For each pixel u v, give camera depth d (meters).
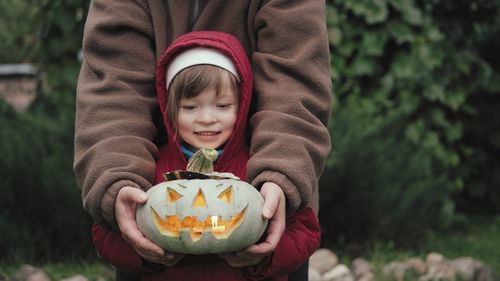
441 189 5.58
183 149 2.65
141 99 2.59
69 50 6.09
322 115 2.58
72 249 5.08
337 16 5.93
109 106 2.55
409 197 5.38
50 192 4.97
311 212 2.58
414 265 4.77
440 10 6.45
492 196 6.92
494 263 5.20
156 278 2.59
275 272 2.49
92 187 2.43
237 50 2.57
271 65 2.58
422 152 5.68
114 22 2.62
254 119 2.54
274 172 2.40
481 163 6.73
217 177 2.40
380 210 5.30
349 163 5.23
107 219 2.42
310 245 2.55
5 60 13.27
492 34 6.95
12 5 13.25
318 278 4.56
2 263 4.84
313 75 2.56
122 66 2.63
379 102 5.85
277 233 2.38
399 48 5.96
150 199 2.37
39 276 4.49
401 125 5.71
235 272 2.54
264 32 2.61
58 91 6.04
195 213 2.33
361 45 5.92
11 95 9.73
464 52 6.56
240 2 2.65
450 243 5.69
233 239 2.32
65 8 6.08
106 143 2.48
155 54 2.68
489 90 6.55
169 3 2.66
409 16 5.90
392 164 5.45
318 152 2.49
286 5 2.61
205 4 2.67
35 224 5.07
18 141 5.17
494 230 6.27
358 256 5.21
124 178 2.41
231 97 2.56
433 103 6.12
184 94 2.54
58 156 5.10
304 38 2.59
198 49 2.54
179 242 2.33
